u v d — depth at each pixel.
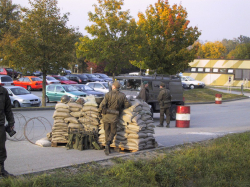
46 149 7.40
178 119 12.16
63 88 21.91
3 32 29.28
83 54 20.86
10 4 38.97
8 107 5.16
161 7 24.66
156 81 14.15
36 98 18.75
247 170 6.06
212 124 13.52
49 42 17.12
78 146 7.32
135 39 20.33
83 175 4.95
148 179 5.09
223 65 49.28
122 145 7.16
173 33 24.50
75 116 7.56
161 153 7.04
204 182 5.30
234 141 8.41
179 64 24.00
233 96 33.59
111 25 20.09
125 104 6.90
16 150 7.28
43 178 4.57
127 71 59.78
